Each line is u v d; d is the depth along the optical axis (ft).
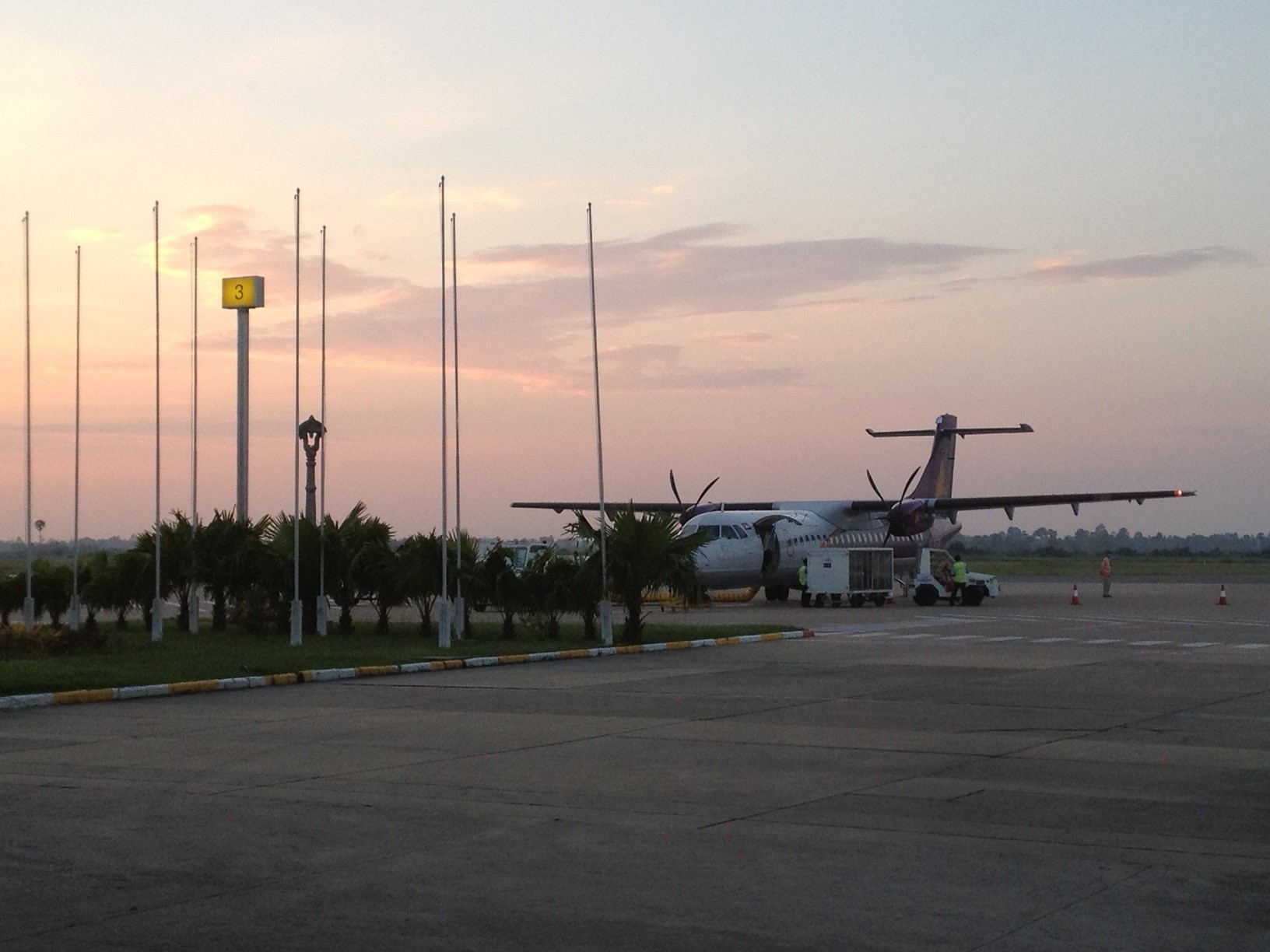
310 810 36.27
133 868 29.86
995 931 24.99
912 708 60.03
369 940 24.43
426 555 101.30
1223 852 31.37
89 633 89.30
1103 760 45.14
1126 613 149.59
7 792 39.09
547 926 25.35
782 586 176.55
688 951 23.79
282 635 105.40
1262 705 60.95
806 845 32.09
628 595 100.42
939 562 176.86
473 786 40.14
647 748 47.75
